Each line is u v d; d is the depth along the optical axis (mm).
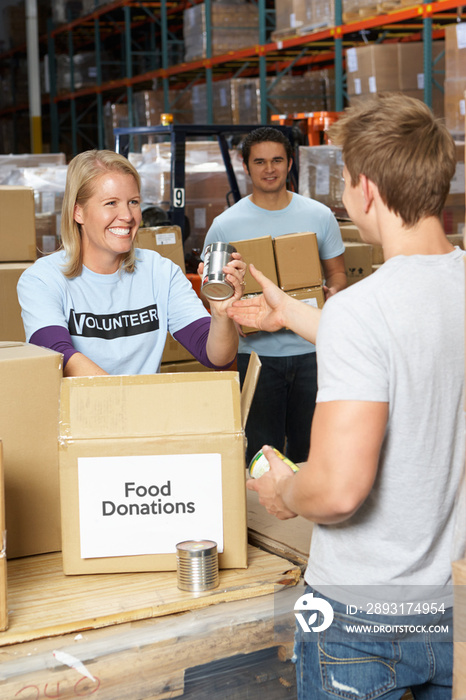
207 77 8719
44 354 1480
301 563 1429
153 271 2133
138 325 2084
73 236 1999
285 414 3236
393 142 1117
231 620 1314
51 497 1506
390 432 1123
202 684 1312
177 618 1281
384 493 1150
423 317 1101
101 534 1383
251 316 1551
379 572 1168
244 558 1397
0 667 1192
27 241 2996
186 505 1386
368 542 1170
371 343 1084
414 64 5902
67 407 1390
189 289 2170
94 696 1243
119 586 1358
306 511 1145
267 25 8703
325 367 1104
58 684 1220
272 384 3156
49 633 1207
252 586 1334
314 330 1430
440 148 1124
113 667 1247
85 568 1393
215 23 8570
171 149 4676
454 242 4234
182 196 4711
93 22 12336
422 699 1309
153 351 2121
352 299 1108
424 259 1135
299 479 1148
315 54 8258
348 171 1188
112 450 1367
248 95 8117
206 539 1392
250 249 3182
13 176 4938
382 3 5980
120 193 1943
